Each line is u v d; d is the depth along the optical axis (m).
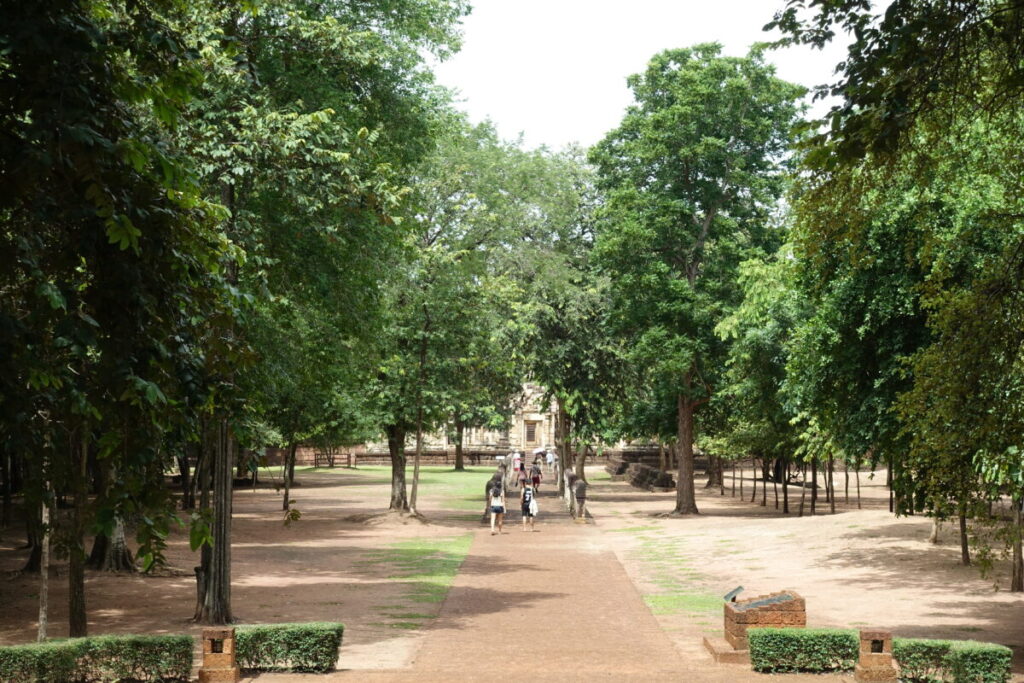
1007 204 16.78
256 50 22.11
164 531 8.47
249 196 22.28
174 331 9.13
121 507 8.45
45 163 7.88
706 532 41.31
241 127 20.53
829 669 15.79
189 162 17.09
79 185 8.62
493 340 46.69
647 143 50.34
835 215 13.96
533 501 44.28
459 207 50.03
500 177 52.97
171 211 9.00
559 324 55.84
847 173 13.18
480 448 116.88
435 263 43.78
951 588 25.36
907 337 25.20
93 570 28.44
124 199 8.59
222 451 20.86
